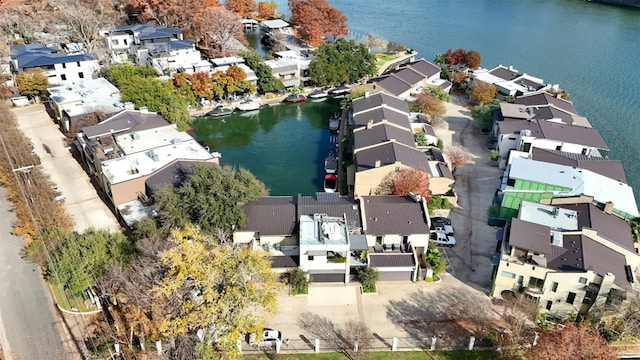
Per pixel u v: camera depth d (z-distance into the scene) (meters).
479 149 96.31
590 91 127.12
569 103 106.31
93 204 76.12
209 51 142.62
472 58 130.00
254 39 167.62
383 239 63.88
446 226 71.31
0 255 63.88
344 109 108.00
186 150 81.31
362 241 61.34
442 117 110.06
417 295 59.69
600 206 67.00
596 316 53.78
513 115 96.56
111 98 99.19
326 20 154.50
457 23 188.75
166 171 74.25
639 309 51.69
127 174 73.88
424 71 122.75
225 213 60.69
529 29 181.38
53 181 81.88
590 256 56.53
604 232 61.41
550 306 56.44
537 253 56.47
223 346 45.75
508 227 63.22
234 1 176.75
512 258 57.53
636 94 125.38
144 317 48.34
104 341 51.34
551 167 74.62
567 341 44.91
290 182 87.25
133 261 52.53
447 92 119.62
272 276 50.06
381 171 74.12
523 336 52.28
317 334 53.97
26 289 58.31
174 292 46.50
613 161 80.19
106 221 71.81
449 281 62.16
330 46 126.00
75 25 138.25
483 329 54.84
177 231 51.53
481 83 115.31
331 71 122.25
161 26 148.75
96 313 54.81
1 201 75.44
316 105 119.81
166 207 60.91
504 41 168.12
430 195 77.94
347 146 92.62
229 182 63.09
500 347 51.91
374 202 68.19
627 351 52.34
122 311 53.69
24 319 54.31
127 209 71.25
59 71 113.94
